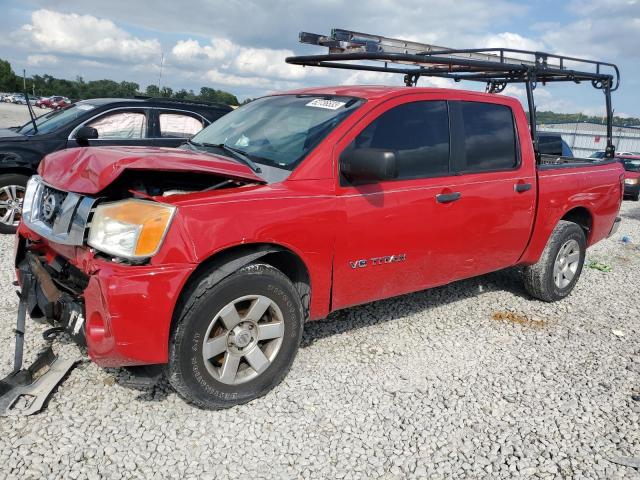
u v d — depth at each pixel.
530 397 3.49
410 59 4.12
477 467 2.80
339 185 3.39
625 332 4.70
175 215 2.74
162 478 2.58
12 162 6.80
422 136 3.87
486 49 4.70
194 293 2.85
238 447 2.83
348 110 3.62
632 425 3.24
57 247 3.13
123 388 3.24
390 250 3.68
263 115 4.05
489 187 4.23
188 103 8.21
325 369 3.68
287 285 3.19
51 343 3.68
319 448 2.87
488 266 4.52
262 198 3.05
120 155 2.91
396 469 2.75
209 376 2.99
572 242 5.24
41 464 2.58
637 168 19.31
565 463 2.86
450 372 3.76
